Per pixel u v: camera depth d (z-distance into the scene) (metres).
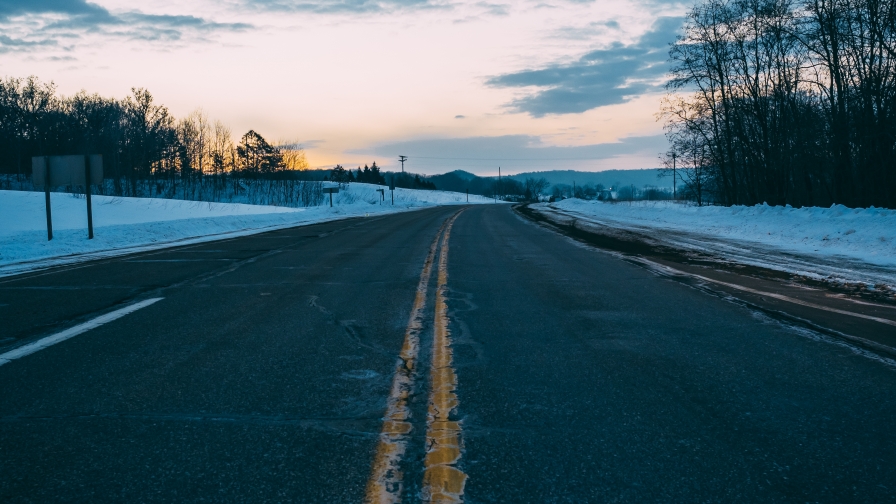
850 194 24.86
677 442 3.17
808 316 6.66
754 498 2.56
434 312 6.95
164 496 2.57
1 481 2.71
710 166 41.78
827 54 24.84
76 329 6.03
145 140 84.88
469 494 2.58
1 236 15.52
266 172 105.00
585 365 4.70
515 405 3.76
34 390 4.06
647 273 10.34
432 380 4.30
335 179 166.12
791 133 29.72
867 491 2.64
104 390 4.06
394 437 3.23
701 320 6.46
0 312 6.93
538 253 13.89
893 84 22.14
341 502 2.52
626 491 2.62
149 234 18.28
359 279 9.75
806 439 3.22
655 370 4.56
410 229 23.38
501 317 6.66
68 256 13.26
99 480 2.72
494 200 153.88
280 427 3.38
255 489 2.63
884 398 3.91
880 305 7.32
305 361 4.82
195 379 4.32
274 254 13.77
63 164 15.86
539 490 2.62
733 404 3.79
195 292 8.41
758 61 32.16
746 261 11.84
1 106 79.44
